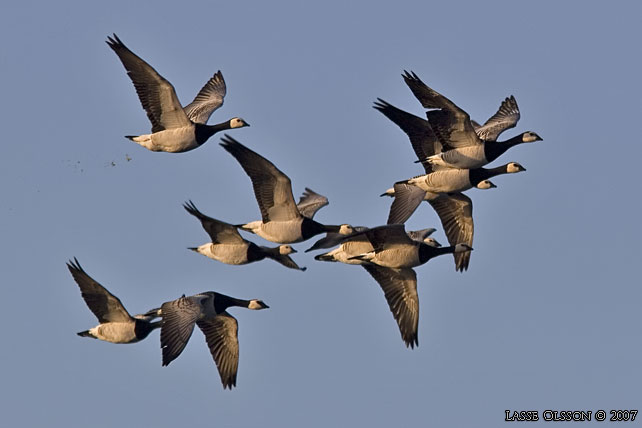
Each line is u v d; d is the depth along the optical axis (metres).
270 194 28.09
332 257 29.08
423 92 29.03
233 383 29.03
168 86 29.36
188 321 27.34
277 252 29.59
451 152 29.81
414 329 28.66
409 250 28.14
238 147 27.22
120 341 28.92
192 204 28.58
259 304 29.55
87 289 28.70
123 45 28.94
